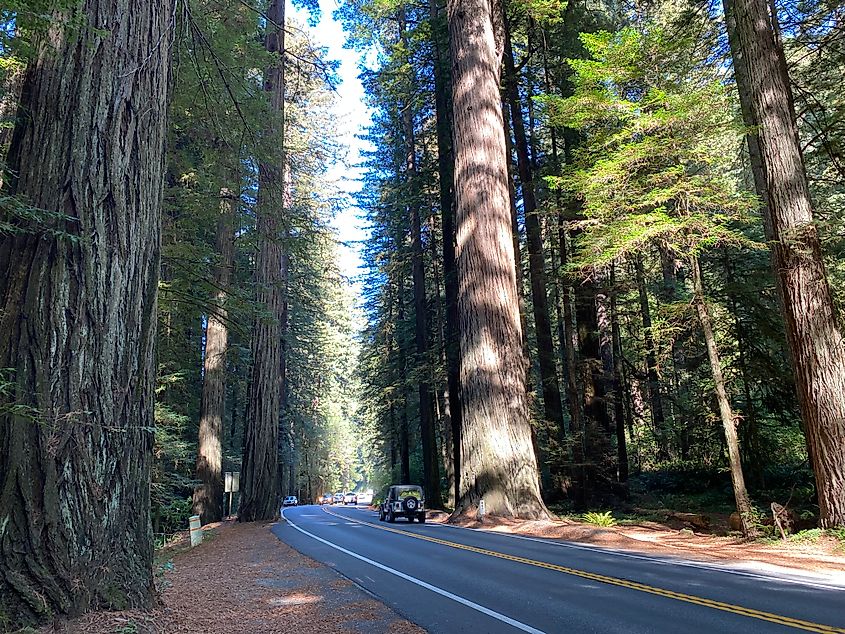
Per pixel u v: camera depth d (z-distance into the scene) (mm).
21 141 5398
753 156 15961
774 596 6879
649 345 24422
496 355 18109
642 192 14828
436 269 34125
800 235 12055
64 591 4691
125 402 5496
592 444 22000
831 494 11422
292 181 29625
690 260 14492
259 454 22250
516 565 9586
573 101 15117
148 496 5820
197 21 11102
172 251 12602
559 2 21531
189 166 13578
